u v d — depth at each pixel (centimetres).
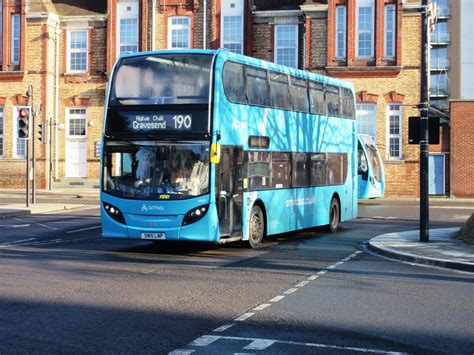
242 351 702
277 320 852
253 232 1623
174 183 1452
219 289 1070
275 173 1719
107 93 1527
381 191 3497
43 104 4188
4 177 4225
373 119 3944
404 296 1029
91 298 985
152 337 758
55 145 4228
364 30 3969
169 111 1469
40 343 728
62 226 2167
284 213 1761
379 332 793
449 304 968
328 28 3969
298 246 1720
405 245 1616
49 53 4209
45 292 1032
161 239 1455
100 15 4241
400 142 3919
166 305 938
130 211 1475
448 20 8231
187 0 4181
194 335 769
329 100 2062
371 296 1027
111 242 1756
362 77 3944
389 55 3938
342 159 2155
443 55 8262
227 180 1497
